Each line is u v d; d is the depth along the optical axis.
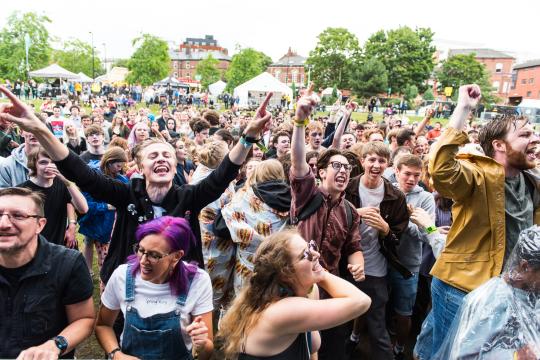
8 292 2.01
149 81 51.19
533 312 1.86
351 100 6.02
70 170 2.57
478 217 2.32
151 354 2.12
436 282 2.58
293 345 1.88
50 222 3.49
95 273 5.06
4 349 2.00
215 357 2.89
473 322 1.96
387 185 3.41
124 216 2.79
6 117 2.39
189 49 125.56
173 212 2.74
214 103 40.84
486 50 89.00
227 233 3.36
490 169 2.29
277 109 27.64
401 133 6.04
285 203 3.17
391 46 66.44
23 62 48.72
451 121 2.25
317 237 2.83
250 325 1.86
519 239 1.93
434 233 2.92
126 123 10.97
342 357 3.05
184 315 2.17
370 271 3.26
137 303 2.15
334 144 5.93
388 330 3.93
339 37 67.69
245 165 4.79
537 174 2.52
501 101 72.00
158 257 2.09
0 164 4.01
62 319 2.17
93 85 35.00
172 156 2.78
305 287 1.91
